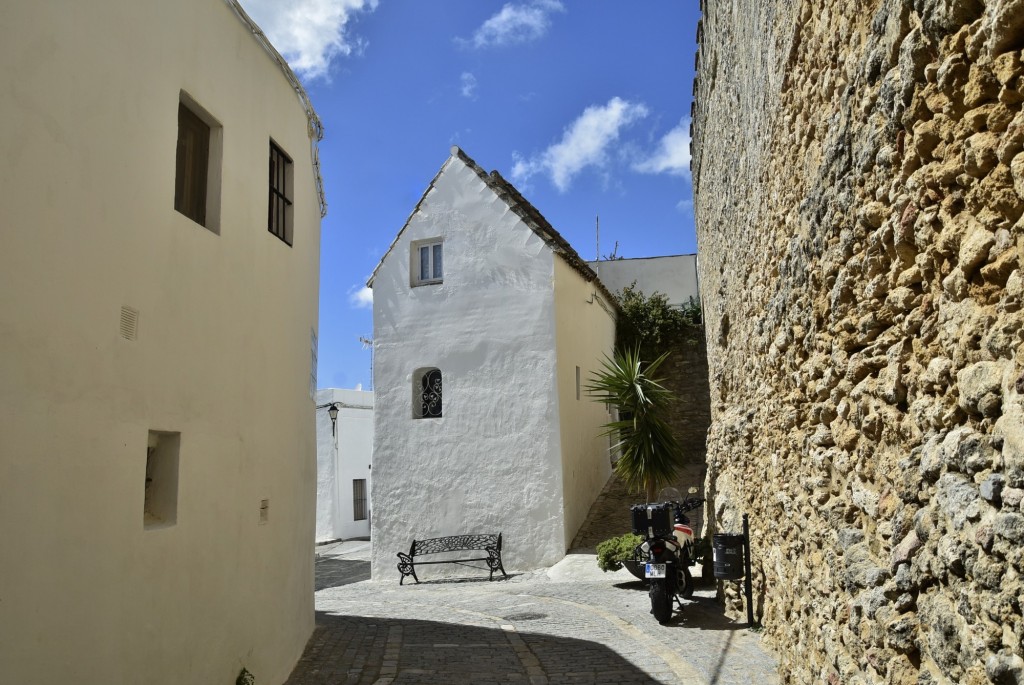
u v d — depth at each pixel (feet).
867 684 12.34
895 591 11.10
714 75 34.88
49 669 11.73
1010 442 7.66
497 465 52.03
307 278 26.76
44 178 12.13
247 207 20.21
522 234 53.98
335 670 23.73
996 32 7.75
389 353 55.52
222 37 18.98
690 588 32.91
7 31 11.46
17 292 11.46
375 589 48.70
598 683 21.91
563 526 50.37
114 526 13.53
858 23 12.57
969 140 8.51
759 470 24.63
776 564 21.59
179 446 16.06
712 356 42.83
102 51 13.79
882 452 12.19
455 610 36.45
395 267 56.54
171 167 16.17
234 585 18.45
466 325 54.13
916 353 10.71
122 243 14.20
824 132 14.93
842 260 13.87
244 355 19.66
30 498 11.54
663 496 39.04
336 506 85.30
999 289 8.18
